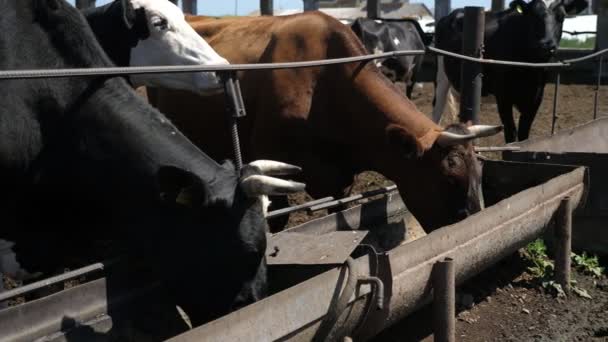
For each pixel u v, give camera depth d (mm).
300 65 3916
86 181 3443
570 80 15234
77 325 3287
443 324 3514
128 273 3518
